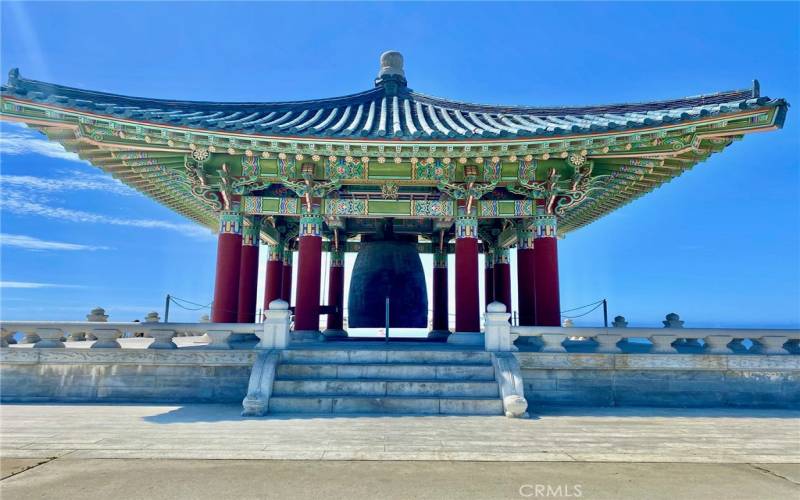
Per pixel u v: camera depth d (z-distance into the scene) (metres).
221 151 15.34
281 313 12.89
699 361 12.71
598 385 12.65
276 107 18.38
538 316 16.22
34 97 12.52
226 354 12.45
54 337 12.84
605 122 14.63
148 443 7.81
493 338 12.82
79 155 15.97
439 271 24.22
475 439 8.26
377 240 20.55
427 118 18.86
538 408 11.80
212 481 5.99
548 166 16.36
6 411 10.86
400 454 7.25
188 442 7.88
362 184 17.02
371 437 8.30
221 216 16.59
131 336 24.58
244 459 6.93
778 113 12.86
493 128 16.11
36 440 8.00
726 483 6.13
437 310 23.97
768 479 6.33
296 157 15.39
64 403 12.02
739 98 13.38
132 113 13.30
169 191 19.67
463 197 16.61
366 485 5.88
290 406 10.73
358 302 19.58
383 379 11.74
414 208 17.05
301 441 7.98
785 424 10.14
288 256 23.92
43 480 6.00
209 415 10.33
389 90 21.66
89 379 12.41
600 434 8.84
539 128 14.64
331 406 10.73
